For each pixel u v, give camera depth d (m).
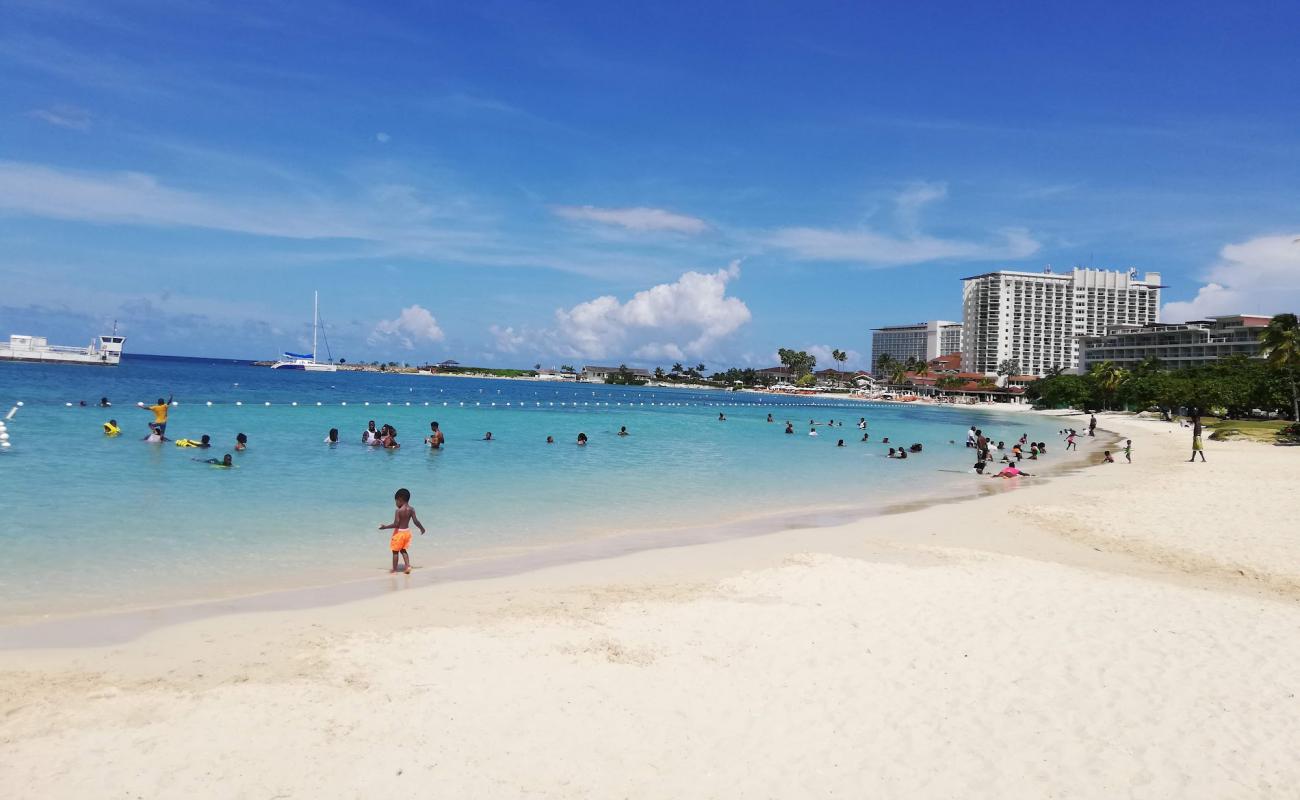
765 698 8.93
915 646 10.73
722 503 24.92
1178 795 7.04
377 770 7.05
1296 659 10.48
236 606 11.90
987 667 9.99
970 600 13.02
